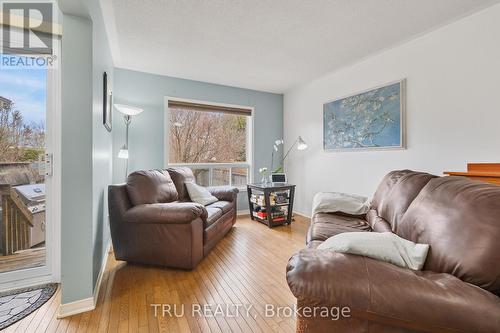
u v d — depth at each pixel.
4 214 1.82
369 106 2.86
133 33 2.36
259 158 4.28
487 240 0.77
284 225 3.46
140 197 2.23
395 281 0.74
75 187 1.51
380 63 2.77
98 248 1.81
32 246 1.85
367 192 2.91
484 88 1.93
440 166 2.21
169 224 2.04
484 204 0.86
